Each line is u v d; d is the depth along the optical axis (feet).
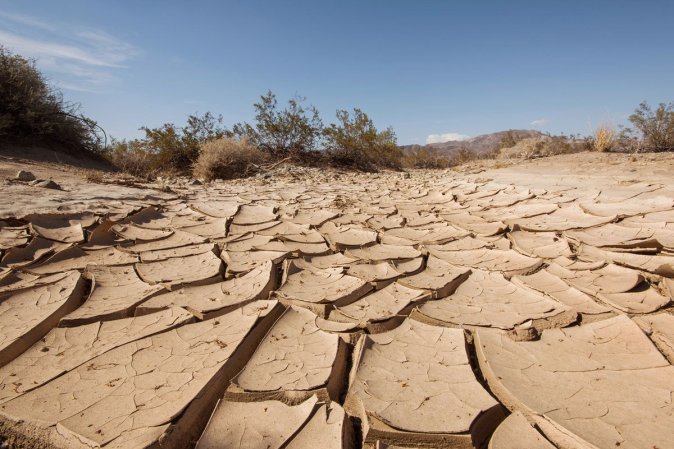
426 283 8.92
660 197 14.64
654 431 4.47
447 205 18.95
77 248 11.46
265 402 5.16
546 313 7.27
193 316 7.40
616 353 6.00
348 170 47.91
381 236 13.48
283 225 14.75
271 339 6.56
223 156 39.47
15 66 31.71
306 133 48.39
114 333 6.97
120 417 4.88
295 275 9.63
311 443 4.52
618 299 7.73
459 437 4.45
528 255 10.73
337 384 5.58
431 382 5.41
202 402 5.20
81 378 5.70
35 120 32.22
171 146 44.09
